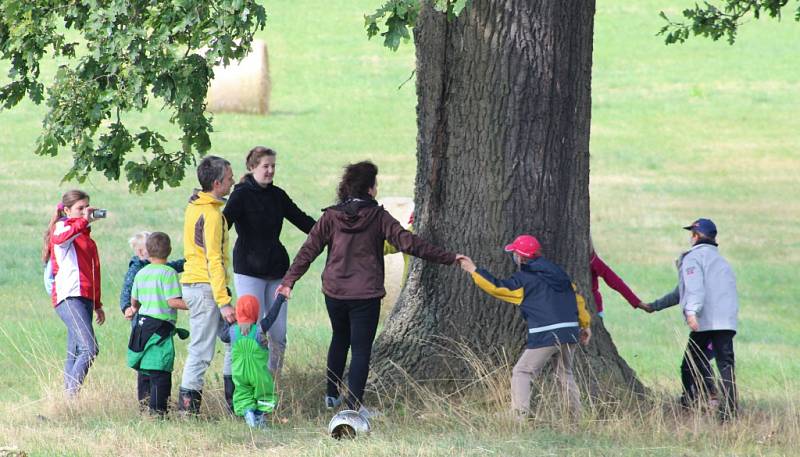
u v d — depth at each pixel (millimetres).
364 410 28359
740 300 61781
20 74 30203
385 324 33156
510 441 26703
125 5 28312
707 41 173625
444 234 31844
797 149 116938
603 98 141125
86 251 32594
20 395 33406
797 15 42562
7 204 77875
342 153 107062
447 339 31656
